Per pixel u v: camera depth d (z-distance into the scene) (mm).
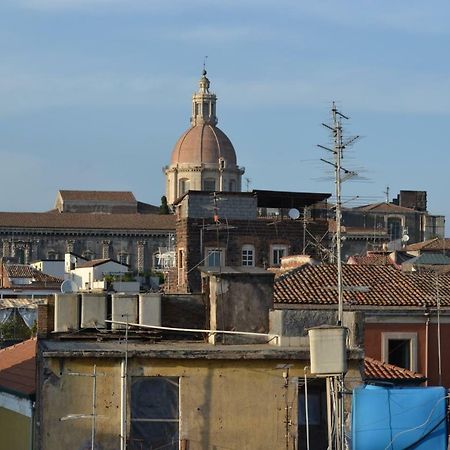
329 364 45625
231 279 54375
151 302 55438
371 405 46844
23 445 55156
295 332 52656
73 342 53062
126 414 47594
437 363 85938
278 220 147250
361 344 52375
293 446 48344
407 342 85750
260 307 54469
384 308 85500
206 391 48188
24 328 116000
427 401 47000
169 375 48031
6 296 187875
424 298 87438
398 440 46844
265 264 146250
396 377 72688
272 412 48469
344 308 84250
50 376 47594
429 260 146375
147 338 54844
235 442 48188
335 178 75188
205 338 55156
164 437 47969
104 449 47594
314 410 49188
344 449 44938
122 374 47656
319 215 149875
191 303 56156
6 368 65562
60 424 47500
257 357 48438
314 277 90250
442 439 46875
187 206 145500
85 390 47688
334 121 75375
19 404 56531
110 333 55031
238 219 146125
